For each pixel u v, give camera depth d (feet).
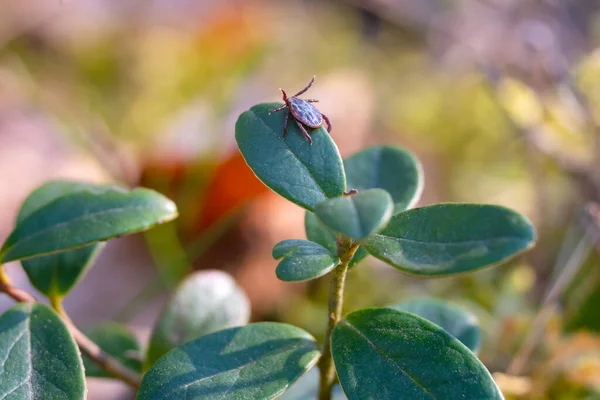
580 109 0.68
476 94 0.88
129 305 0.71
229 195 0.80
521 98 0.70
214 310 0.45
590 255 0.60
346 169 0.41
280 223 0.79
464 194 0.81
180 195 0.81
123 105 0.91
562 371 0.50
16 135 0.80
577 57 0.81
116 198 0.38
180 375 0.36
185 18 1.06
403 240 0.34
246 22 1.05
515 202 0.76
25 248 0.37
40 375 0.36
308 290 0.72
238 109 0.90
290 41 1.02
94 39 0.99
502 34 0.87
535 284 0.65
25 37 0.96
